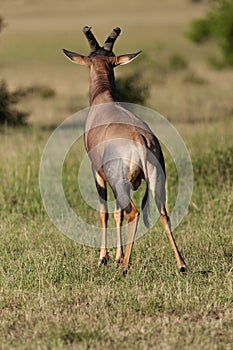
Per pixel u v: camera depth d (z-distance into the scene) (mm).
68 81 122375
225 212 38906
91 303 25531
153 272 29297
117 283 27891
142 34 199000
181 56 140750
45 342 22328
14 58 165875
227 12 89875
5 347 22109
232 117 67688
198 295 26250
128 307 25266
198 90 105500
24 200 42688
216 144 49375
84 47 181625
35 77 128750
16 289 27375
